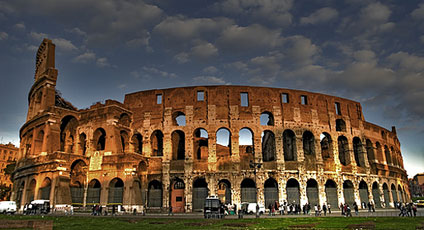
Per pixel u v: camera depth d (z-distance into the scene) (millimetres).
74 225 33938
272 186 66125
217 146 77938
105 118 63875
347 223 34344
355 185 68312
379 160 78250
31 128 69188
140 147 70062
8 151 164375
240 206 59406
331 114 70438
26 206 57969
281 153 63438
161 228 30484
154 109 66875
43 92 69000
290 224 33781
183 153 70875
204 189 61250
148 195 62750
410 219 39188
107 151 61562
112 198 58719
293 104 67438
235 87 66438
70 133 71375
